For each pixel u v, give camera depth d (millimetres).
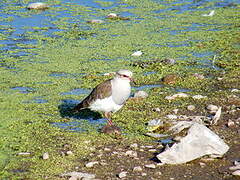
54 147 12516
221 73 19422
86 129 13820
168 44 24078
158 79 18719
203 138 11859
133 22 28906
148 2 35125
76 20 29203
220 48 23391
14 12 30953
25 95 16656
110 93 13273
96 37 25344
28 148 12438
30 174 10977
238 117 14523
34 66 20203
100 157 11922
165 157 11570
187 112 15117
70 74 19250
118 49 23031
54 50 22797
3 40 24562
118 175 10867
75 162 11641
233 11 32250
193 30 27094
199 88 17594
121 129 13812
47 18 29594
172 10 32500
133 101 16094
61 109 15414
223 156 11938
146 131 13656
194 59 21531
